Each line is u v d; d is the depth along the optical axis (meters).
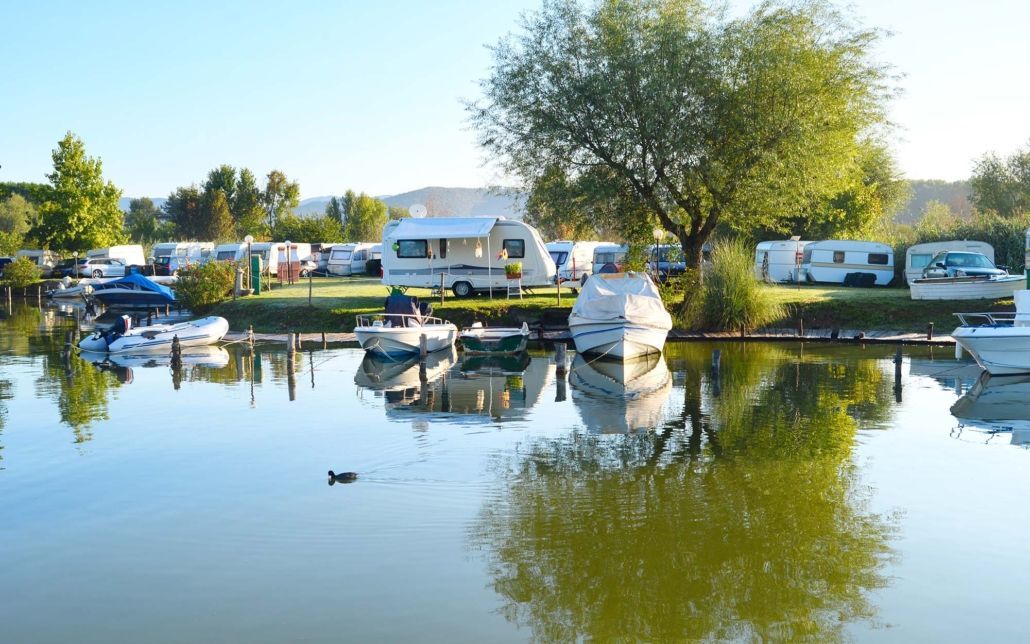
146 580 9.12
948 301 30.77
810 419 16.73
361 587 8.93
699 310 30.44
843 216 49.66
